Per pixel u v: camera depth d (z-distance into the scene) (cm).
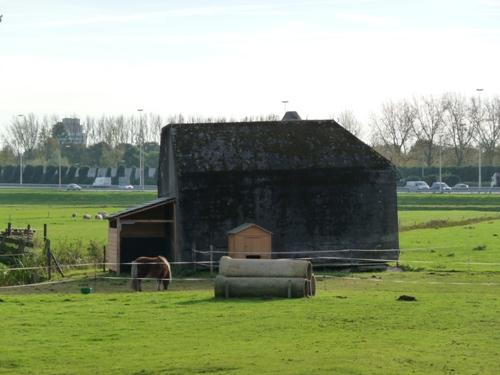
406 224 11331
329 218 7181
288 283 4588
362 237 7206
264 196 7138
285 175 7156
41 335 3591
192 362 3042
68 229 11138
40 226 11731
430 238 9294
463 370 2908
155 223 7650
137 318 3991
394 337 3469
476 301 4481
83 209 15975
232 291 4625
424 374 2852
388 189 7262
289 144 7338
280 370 2902
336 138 7431
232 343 3384
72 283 6100
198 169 7088
